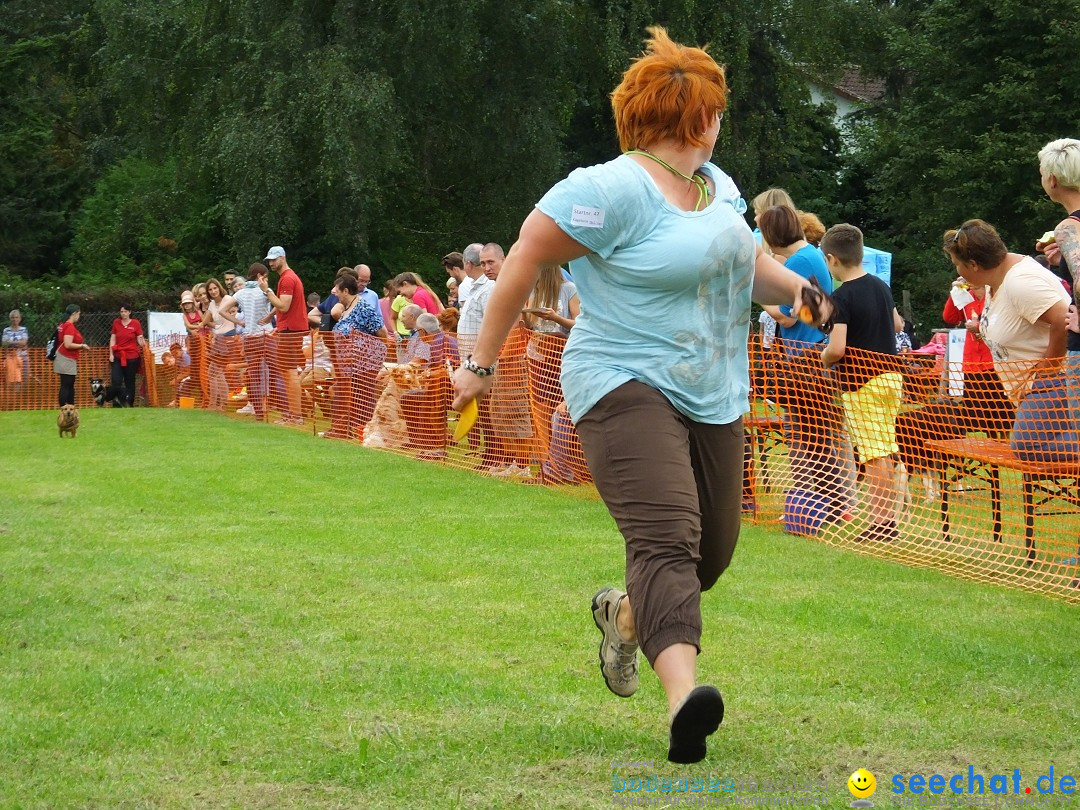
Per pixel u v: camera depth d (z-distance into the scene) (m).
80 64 74.12
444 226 63.03
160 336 41.62
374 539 13.12
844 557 12.57
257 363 31.41
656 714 7.34
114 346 40.09
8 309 44.69
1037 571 11.77
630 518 6.09
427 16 52.97
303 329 30.03
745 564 12.11
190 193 59.78
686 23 56.06
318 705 7.47
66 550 12.38
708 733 5.61
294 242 58.91
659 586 5.91
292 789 6.13
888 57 73.81
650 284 6.19
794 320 14.48
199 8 55.88
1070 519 14.18
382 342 24.20
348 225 53.25
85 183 75.31
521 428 18.50
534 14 55.78
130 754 6.63
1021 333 12.39
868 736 6.95
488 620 9.62
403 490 17.08
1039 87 62.03
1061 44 60.56
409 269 60.78
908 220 69.31
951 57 64.69
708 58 6.43
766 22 60.19
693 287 6.22
